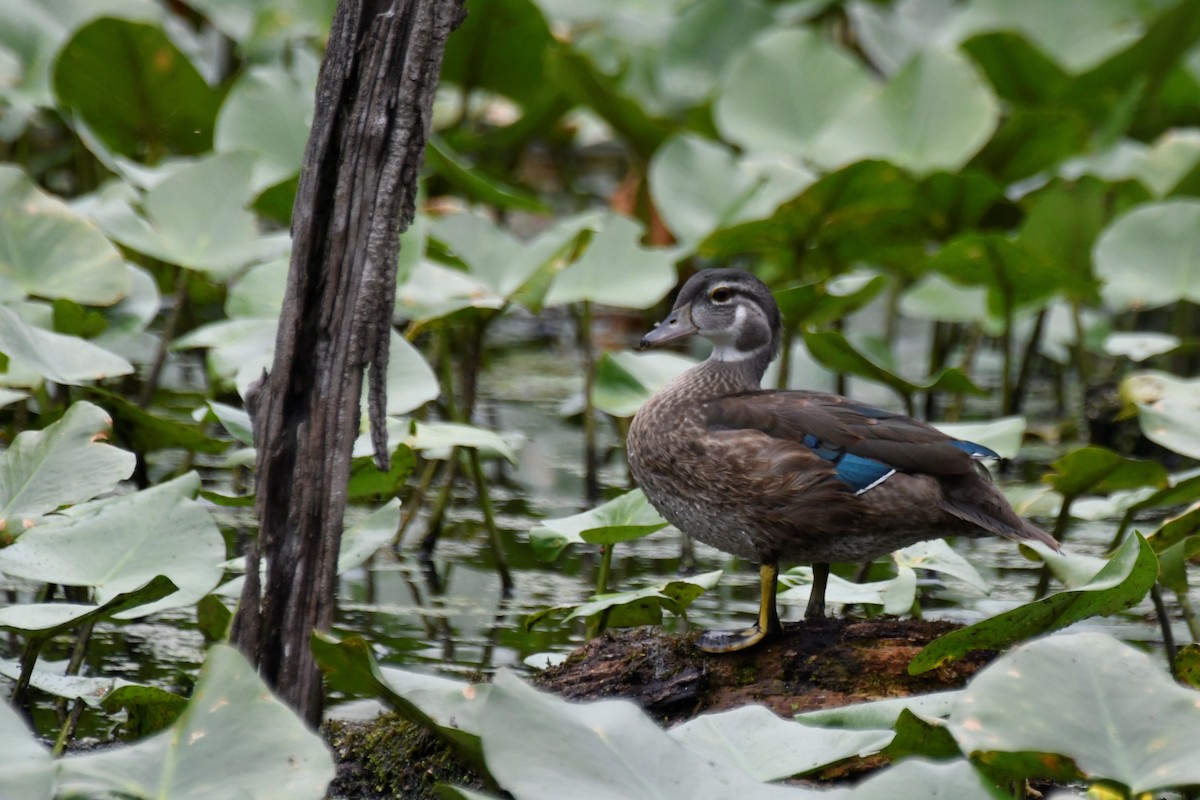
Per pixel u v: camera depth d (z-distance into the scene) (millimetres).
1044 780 7578
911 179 13891
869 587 9570
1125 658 6203
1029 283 13938
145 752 5648
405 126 6586
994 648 7660
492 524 11344
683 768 5844
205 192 12828
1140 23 20156
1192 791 6930
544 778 5672
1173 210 13992
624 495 10117
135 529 7980
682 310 10617
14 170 11812
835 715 6988
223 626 9016
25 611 7598
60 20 16422
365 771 7820
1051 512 11383
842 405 9312
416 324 12047
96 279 11633
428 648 9781
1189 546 8766
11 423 12234
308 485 6805
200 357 15938
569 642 9984
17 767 5383
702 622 10328
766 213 15281
